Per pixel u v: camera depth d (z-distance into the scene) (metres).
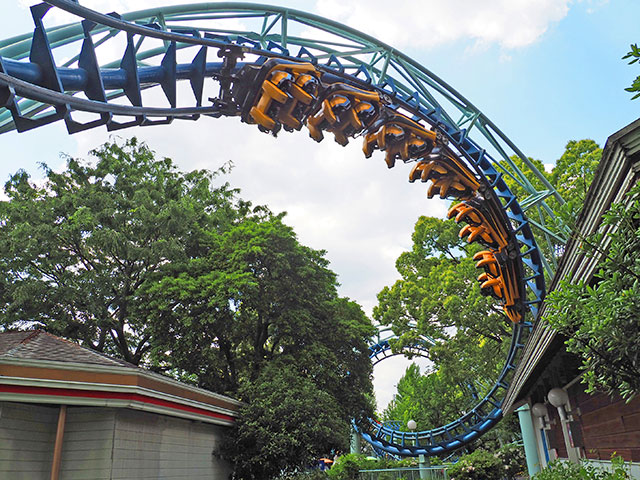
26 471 9.56
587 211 5.46
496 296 21.56
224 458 16.06
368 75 17.14
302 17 15.23
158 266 25.25
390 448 37.16
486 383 40.69
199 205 28.22
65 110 8.25
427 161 18.80
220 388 24.73
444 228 32.22
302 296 24.73
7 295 22.70
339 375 25.11
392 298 31.77
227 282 22.69
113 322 24.91
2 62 7.41
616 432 10.09
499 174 20.16
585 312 4.30
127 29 9.41
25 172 26.36
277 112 13.30
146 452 11.57
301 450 16.59
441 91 19.25
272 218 27.23
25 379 9.34
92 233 22.81
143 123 10.30
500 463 26.66
